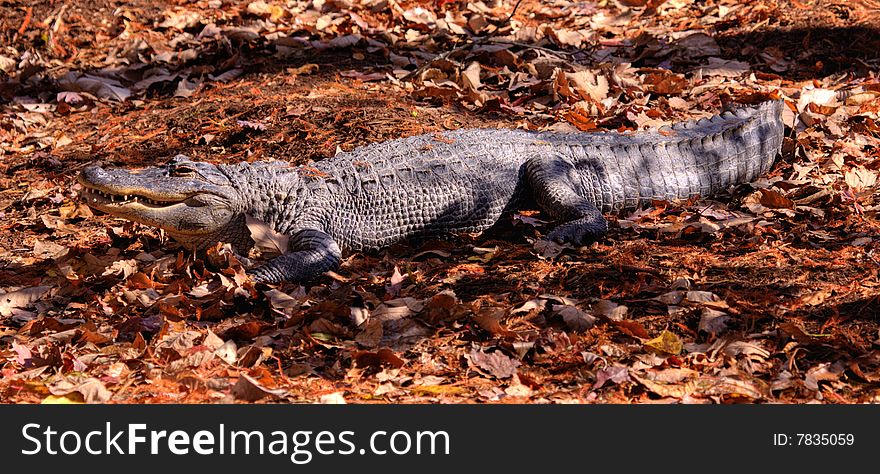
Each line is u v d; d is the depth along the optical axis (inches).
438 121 301.6
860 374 163.6
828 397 159.6
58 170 294.5
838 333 176.1
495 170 249.6
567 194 241.0
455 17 407.5
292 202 232.2
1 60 374.0
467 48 361.4
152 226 225.8
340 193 235.6
